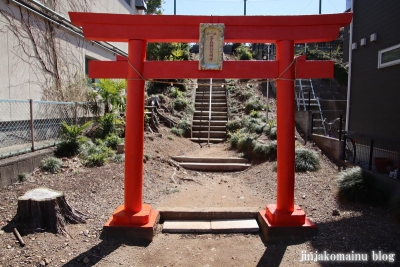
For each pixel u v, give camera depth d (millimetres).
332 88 12953
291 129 3715
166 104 11664
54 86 7246
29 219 3576
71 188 4984
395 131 5961
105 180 5484
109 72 3725
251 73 3711
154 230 3816
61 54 7680
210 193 5613
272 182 5984
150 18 3566
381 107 6430
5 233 3412
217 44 3635
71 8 8141
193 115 11477
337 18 3555
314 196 4980
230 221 4242
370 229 3717
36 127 6434
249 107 11023
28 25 6449
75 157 6414
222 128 10594
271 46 17203
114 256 3299
